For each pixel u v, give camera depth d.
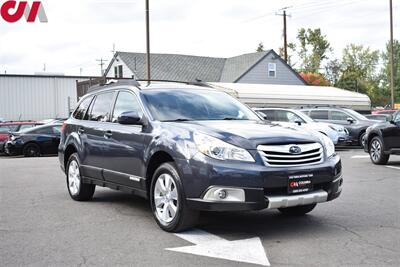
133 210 7.36
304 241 5.49
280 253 5.04
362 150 19.84
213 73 45.62
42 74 39.12
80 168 7.96
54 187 9.94
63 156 8.61
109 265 4.71
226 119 6.66
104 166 7.27
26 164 15.16
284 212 6.92
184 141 5.67
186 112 6.64
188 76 44.28
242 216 6.82
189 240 5.55
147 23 30.83
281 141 5.51
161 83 7.42
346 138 19.12
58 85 38.06
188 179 5.50
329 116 21.33
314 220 6.56
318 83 67.69
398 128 12.76
